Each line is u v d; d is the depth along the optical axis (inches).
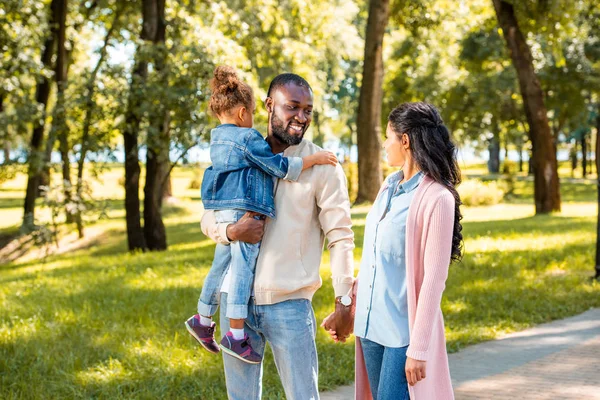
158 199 759.7
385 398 138.5
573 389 224.5
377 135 978.7
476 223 799.7
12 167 788.0
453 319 328.8
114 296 408.5
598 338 290.7
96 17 1039.0
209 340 154.8
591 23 1368.1
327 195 143.1
